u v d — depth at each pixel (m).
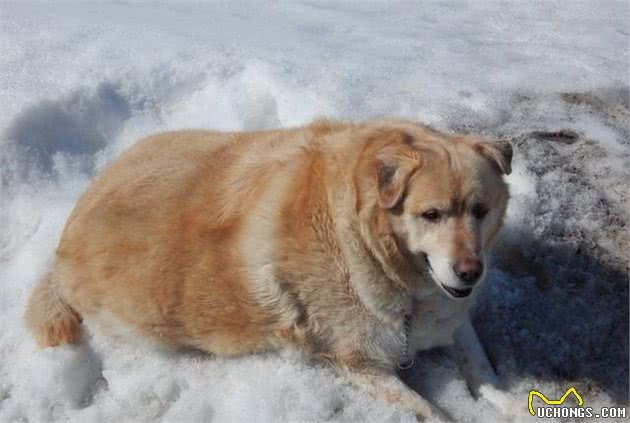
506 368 2.19
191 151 2.23
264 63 2.79
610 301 2.28
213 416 2.09
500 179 2.03
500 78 2.86
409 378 2.19
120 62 2.78
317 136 2.16
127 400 2.13
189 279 2.12
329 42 3.02
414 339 2.15
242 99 2.72
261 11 3.35
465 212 1.96
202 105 2.74
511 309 2.28
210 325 2.14
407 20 3.31
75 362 2.19
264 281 2.08
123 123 2.69
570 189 2.48
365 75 2.80
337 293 2.07
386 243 2.01
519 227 2.40
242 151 2.20
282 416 2.06
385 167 1.95
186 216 2.12
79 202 2.26
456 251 1.93
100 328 2.23
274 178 2.11
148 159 2.23
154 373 2.18
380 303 2.07
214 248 2.10
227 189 2.14
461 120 2.67
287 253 2.06
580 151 2.60
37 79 2.70
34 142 2.59
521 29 3.24
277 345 2.15
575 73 2.90
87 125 2.66
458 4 3.53
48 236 2.44
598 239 2.39
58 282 2.24
